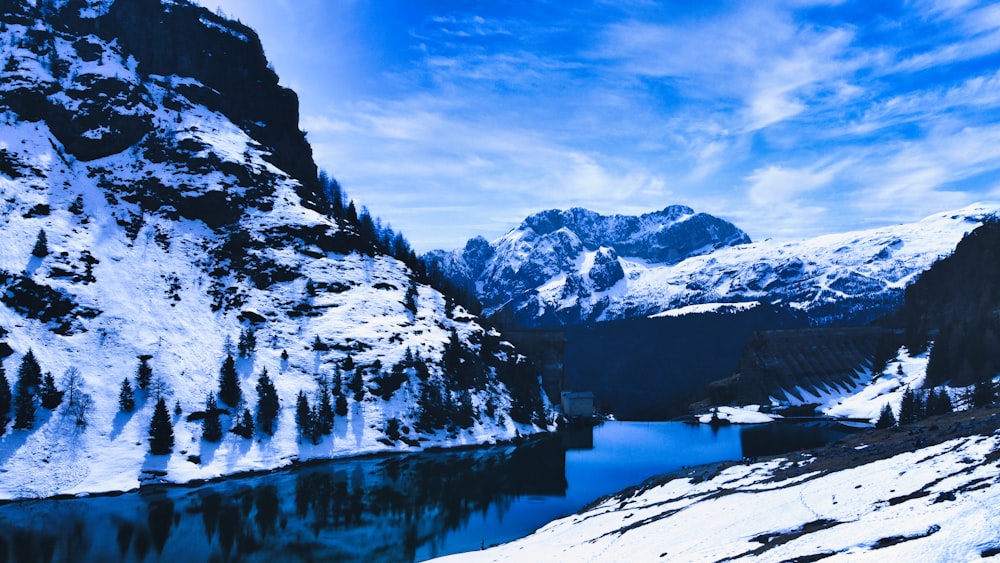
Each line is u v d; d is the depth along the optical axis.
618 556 62.06
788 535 53.03
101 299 171.75
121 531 109.75
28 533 107.81
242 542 105.31
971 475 54.62
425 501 130.38
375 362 190.25
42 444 132.88
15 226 177.50
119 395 149.38
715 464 123.19
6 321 151.50
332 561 97.06
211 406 154.50
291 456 154.75
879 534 43.88
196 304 187.25
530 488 141.00
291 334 191.75
